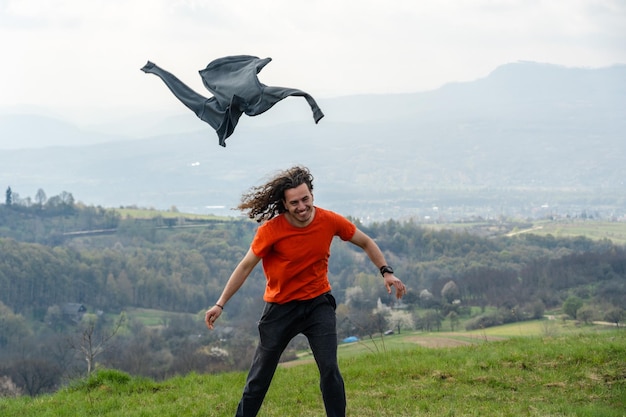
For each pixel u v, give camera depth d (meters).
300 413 8.30
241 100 6.19
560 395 8.73
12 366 39.78
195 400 9.42
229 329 60.09
